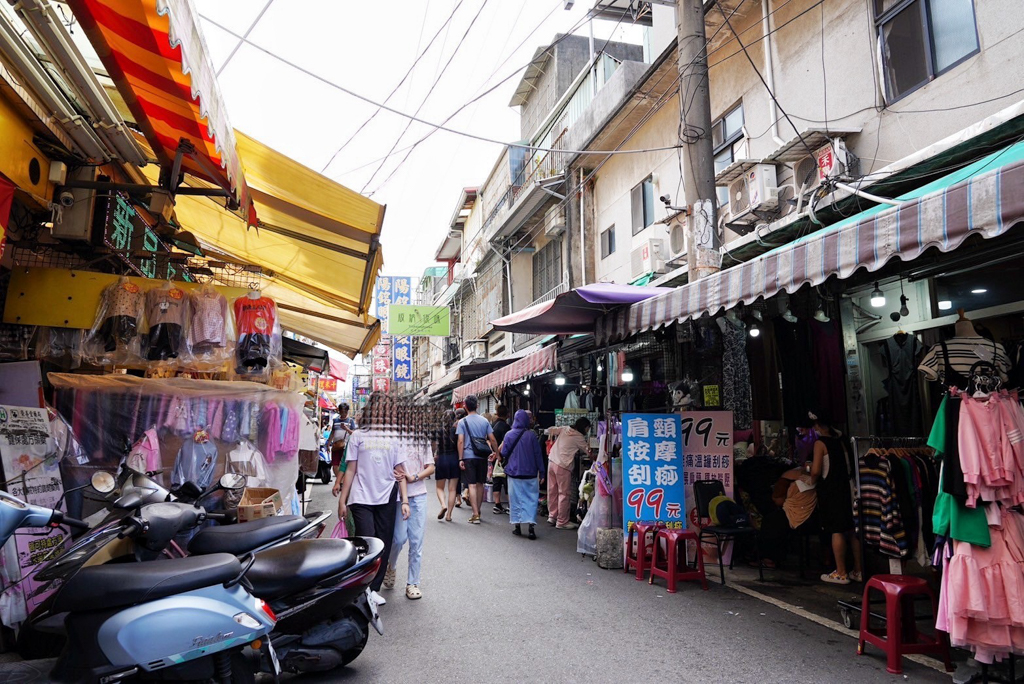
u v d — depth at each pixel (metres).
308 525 3.95
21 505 2.45
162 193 5.36
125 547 3.39
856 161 7.98
